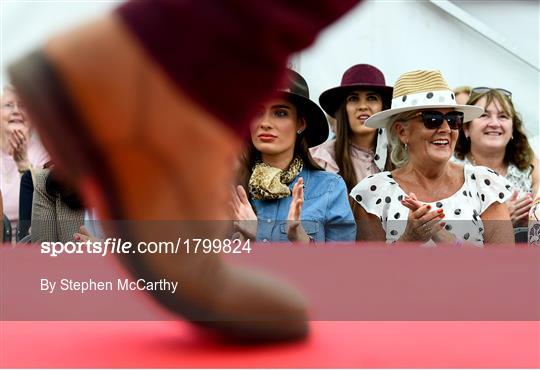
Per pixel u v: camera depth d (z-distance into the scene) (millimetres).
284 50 610
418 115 1908
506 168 2400
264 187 1746
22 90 606
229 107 619
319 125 1904
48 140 623
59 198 1531
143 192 627
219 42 592
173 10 589
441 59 2645
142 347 669
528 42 2668
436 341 708
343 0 604
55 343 681
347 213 1793
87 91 596
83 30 608
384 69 2586
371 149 2193
